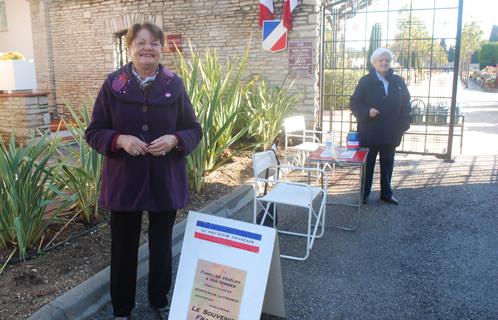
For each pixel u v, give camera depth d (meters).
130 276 2.81
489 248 4.21
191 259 2.69
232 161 6.95
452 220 4.95
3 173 3.46
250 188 5.67
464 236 4.50
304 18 8.73
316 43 8.76
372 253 4.14
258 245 2.56
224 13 9.45
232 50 9.51
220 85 6.35
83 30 10.98
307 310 3.19
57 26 11.28
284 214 5.23
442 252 4.14
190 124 2.85
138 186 2.63
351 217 5.11
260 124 7.62
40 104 7.45
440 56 8.45
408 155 8.30
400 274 3.73
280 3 8.89
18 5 12.38
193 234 2.71
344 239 4.48
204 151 5.34
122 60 11.01
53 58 11.52
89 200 4.19
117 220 2.72
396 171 7.12
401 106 5.29
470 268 3.82
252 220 4.94
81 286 3.13
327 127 10.22
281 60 9.06
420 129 11.54
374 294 3.41
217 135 5.69
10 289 3.12
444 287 3.50
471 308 3.21
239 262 2.59
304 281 3.61
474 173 6.88
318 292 3.44
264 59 9.20
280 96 8.34
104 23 10.68
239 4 9.30
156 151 2.56
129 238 2.76
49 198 3.87
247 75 9.38
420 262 3.95
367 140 5.32
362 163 4.71
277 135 8.42
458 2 7.24
